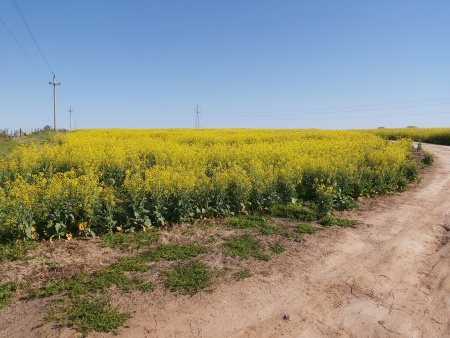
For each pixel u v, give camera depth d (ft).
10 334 14.71
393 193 41.86
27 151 49.52
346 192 38.70
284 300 17.89
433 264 22.80
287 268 21.30
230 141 83.61
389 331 15.81
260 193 32.55
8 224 23.91
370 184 41.65
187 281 19.15
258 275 20.29
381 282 20.16
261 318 16.40
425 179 51.72
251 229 27.91
